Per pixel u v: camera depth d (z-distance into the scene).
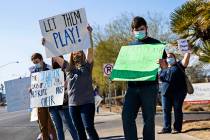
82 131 9.06
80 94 8.89
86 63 9.07
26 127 22.80
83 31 8.85
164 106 12.52
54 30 8.89
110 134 14.53
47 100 10.16
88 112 8.88
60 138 10.59
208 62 15.61
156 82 7.38
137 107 7.45
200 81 31.19
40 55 10.88
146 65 7.28
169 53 12.41
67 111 10.43
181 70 12.30
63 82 9.99
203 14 15.12
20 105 11.38
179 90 12.32
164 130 12.50
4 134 19.48
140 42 7.59
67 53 8.88
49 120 11.35
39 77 10.28
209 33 15.40
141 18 7.50
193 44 15.66
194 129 12.64
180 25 15.58
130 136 7.37
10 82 11.41
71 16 8.87
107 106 46.56
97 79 54.94
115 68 7.40
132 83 7.38
